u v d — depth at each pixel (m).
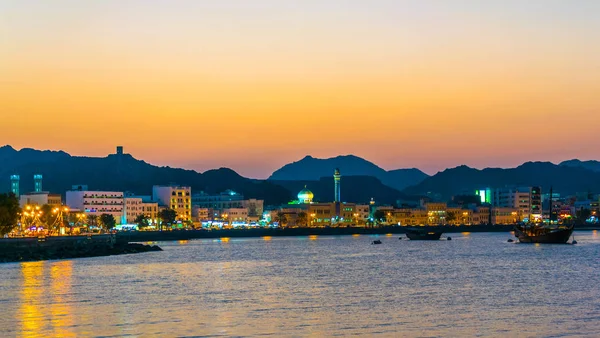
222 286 160.50
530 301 136.25
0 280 170.88
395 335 105.06
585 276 182.50
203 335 104.94
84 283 165.50
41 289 153.88
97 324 112.44
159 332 106.75
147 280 172.75
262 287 159.12
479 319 117.12
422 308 127.88
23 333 105.69
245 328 109.75
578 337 103.69
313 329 109.06
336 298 140.75
